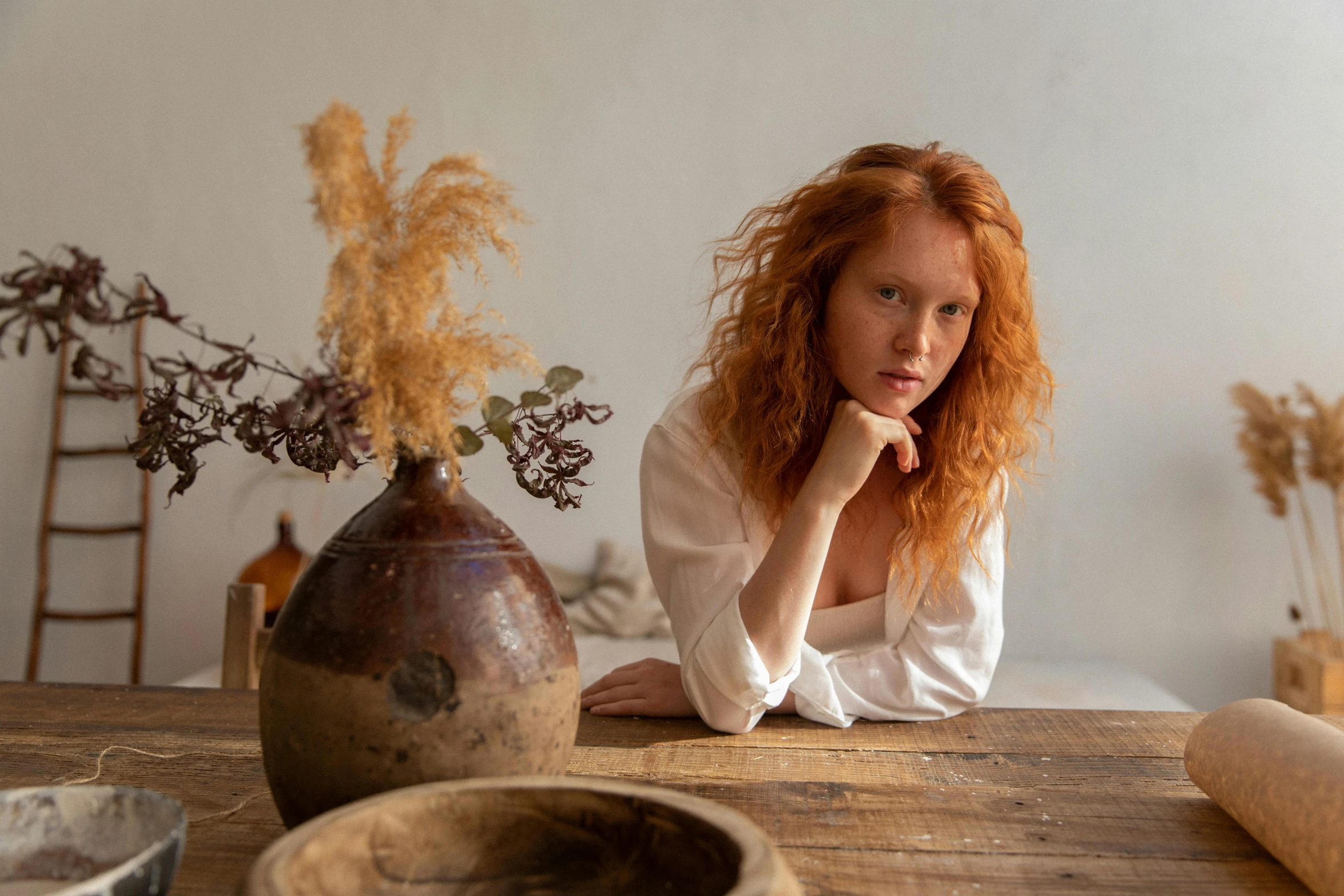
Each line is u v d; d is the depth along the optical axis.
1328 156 3.60
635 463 3.81
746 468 1.24
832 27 3.72
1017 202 3.68
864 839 0.78
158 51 3.87
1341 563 3.60
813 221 1.16
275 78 3.85
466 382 0.71
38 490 3.89
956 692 1.17
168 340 3.88
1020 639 3.72
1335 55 3.59
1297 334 3.63
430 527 0.70
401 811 0.56
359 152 0.68
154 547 3.91
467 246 0.71
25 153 3.91
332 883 0.52
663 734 1.07
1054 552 3.71
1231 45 3.61
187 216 3.88
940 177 1.12
